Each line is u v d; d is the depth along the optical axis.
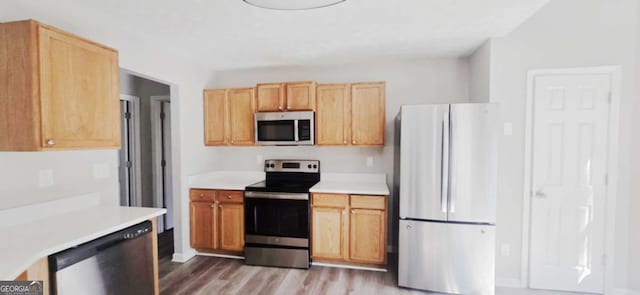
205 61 3.29
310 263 3.01
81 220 1.74
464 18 2.13
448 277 2.42
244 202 3.06
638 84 2.32
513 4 1.91
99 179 2.19
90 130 1.76
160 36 2.50
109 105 1.89
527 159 2.51
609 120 2.37
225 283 2.62
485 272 2.36
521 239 2.55
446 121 2.35
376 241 2.82
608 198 2.40
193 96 3.28
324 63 3.40
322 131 3.19
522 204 2.53
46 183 1.84
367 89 3.08
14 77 1.48
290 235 2.94
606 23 2.36
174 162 3.09
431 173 2.41
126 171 3.71
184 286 2.57
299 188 2.95
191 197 3.20
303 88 3.16
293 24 2.24
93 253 1.51
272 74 3.64
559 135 2.46
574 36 2.41
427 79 3.26
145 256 1.84
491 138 2.30
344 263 2.98
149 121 3.93
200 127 3.41
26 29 1.45
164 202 4.09
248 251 3.02
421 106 2.41
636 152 2.34
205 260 3.14
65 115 1.61
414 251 2.49
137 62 2.48
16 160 1.68
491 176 2.31
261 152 3.67
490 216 2.33
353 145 3.13
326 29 2.35
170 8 1.96
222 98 3.41
